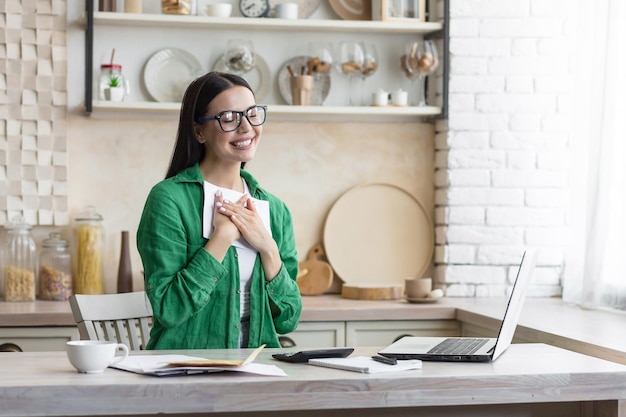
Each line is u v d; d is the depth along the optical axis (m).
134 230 4.75
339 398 2.25
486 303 4.45
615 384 2.40
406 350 2.65
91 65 4.50
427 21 4.88
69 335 4.03
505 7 4.74
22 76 4.60
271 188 4.88
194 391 2.19
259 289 2.96
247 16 4.73
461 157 4.75
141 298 3.23
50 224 4.63
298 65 4.86
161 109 4.55
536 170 4.78
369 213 4.93
